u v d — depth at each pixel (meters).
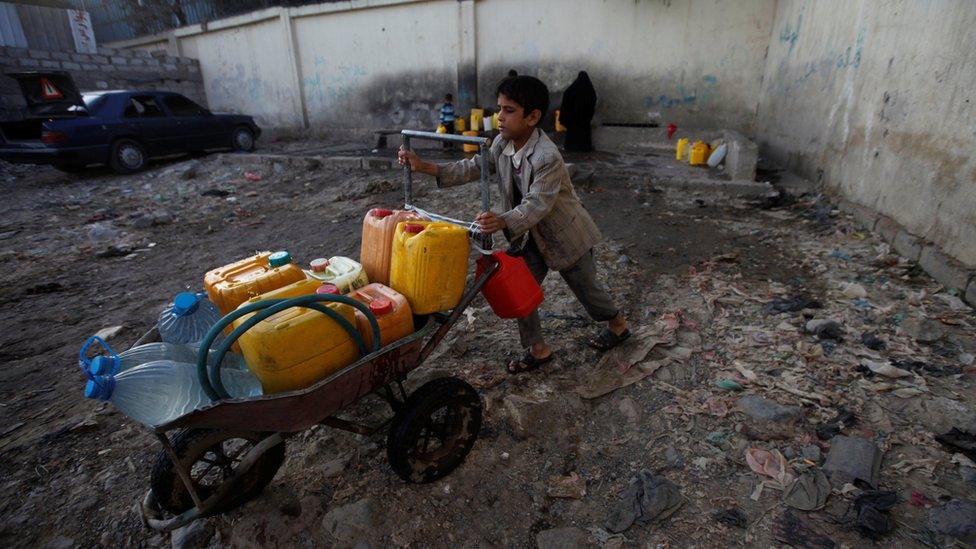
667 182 7.20
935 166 4.02
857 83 5.57
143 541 2.06
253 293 1.94
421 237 1.97
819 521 1.98
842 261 4.33
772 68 8.70
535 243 2.66
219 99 15.24
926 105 4.19
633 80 10.12
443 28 11.45
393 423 2.09
